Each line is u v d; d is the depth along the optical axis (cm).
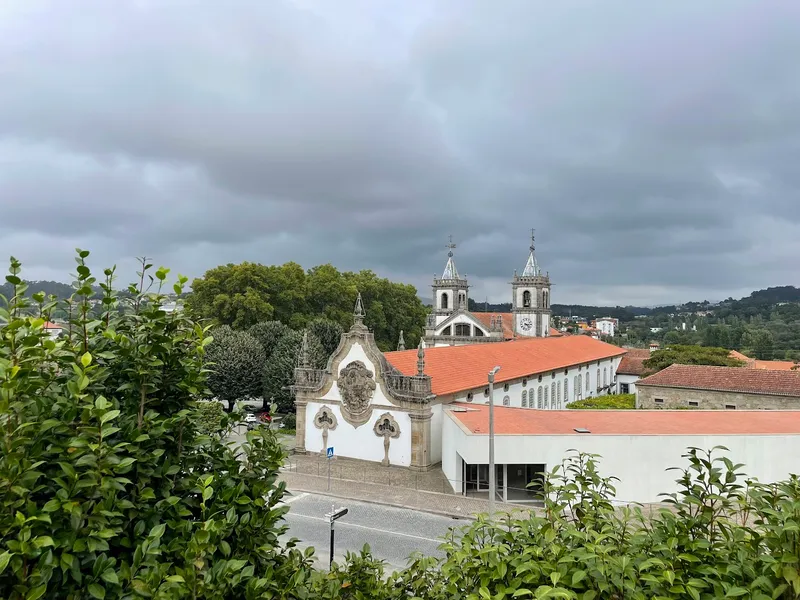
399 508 3797
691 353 8894
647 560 807
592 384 9069
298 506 3831
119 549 934
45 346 909
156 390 1012
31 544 728
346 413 4972
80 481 803
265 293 9369
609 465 3766
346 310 10931
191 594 843
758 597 739
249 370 7044
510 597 895
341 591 1216
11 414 800
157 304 1055
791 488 884
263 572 1071
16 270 920
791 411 4750
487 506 3794
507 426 4050
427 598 1122
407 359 5466
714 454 3791
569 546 962
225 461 1142
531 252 12119
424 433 4634
